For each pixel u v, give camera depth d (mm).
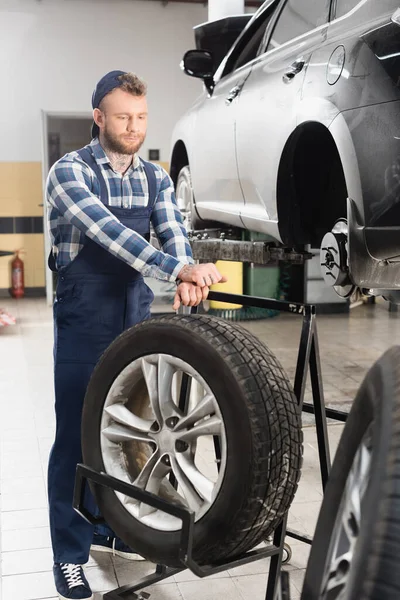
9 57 8156
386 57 2176
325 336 6082
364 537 1018
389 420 1099
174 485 2182
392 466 1034
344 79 2334
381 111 2174
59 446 2123
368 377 1298
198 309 2260
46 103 8305
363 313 7281
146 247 1891
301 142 2783
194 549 1599
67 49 8250
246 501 1537
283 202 2895
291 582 2176
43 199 7965
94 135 2113
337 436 3412
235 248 3346
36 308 7762
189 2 8391
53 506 2123
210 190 3801
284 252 3150
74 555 2115
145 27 8383
